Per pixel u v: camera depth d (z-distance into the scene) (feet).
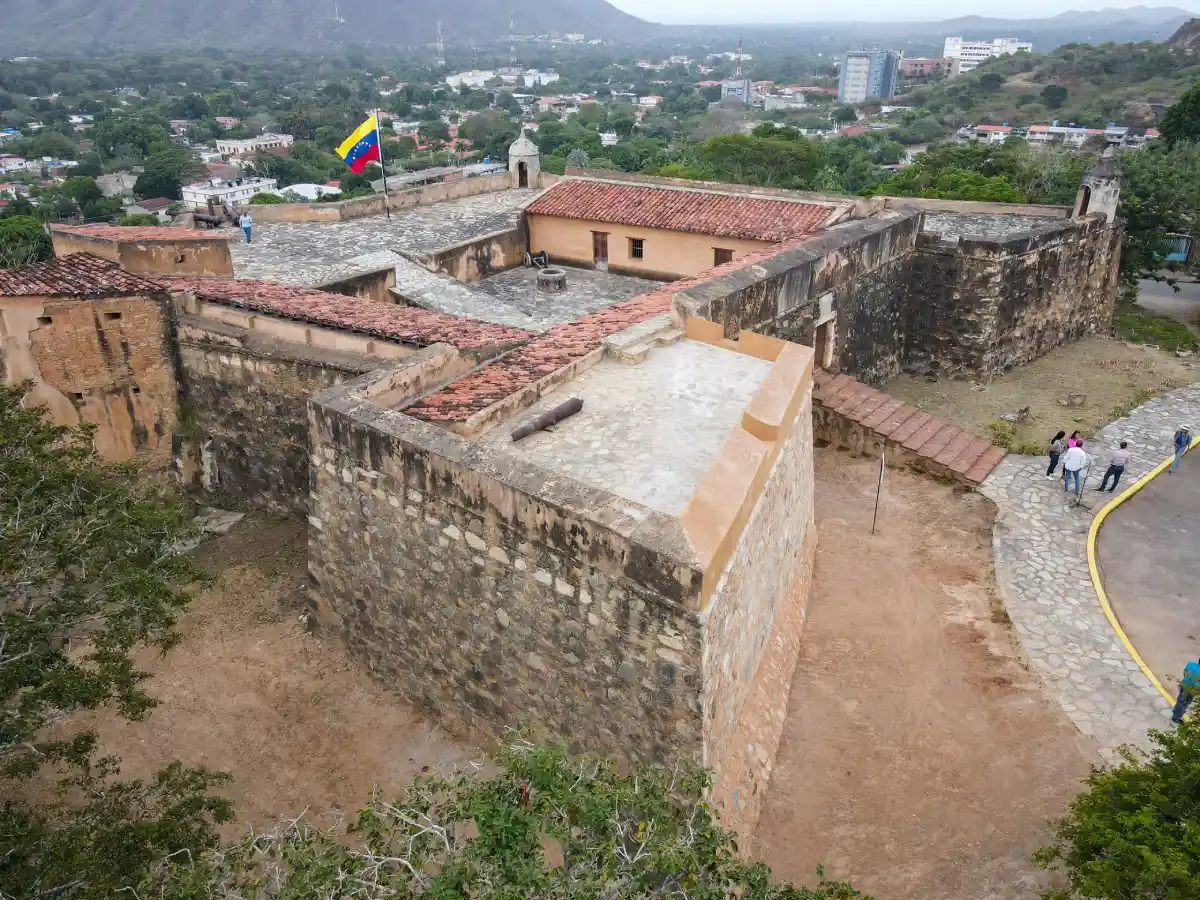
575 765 23.89
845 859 35.01
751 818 35.73
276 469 58.95
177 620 48.19
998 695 44.27
